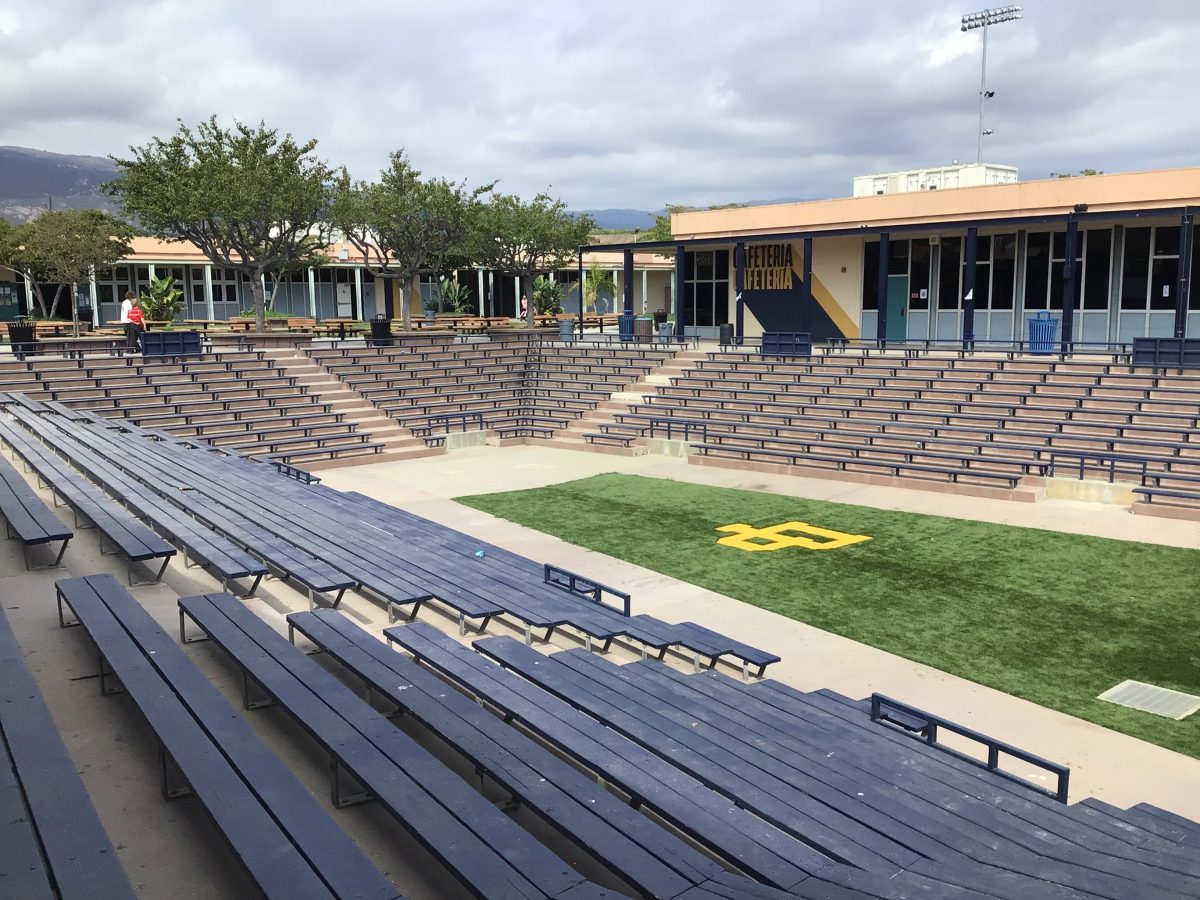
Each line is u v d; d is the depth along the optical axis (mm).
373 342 26875
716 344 28656
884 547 13969
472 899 4719
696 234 30234
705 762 6312
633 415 24031
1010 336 25531
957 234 26094
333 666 8117
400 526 13039
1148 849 5465
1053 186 23000
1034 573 12586
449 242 37219
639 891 4457
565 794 5262
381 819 5508
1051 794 6270
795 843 5117
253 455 19547
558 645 9656
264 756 5246
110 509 10797
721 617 11000
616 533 15000
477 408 25672
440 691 6688
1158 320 23188
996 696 8812
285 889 4031
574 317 44625
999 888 4699
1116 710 8500
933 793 6059
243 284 45375
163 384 21844
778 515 16094
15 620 8469
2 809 4496
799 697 7906
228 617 7777
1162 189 21516
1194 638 10211
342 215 34750
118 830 5203
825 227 27438
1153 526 14805
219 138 29828
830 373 22922
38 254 37562
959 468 18000
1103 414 17922
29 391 20406
